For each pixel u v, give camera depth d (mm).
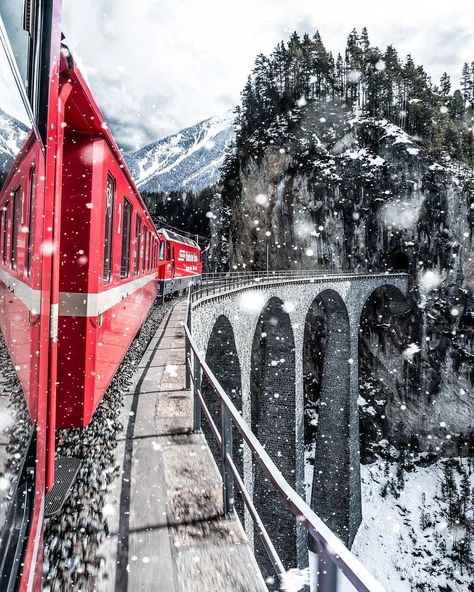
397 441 47844
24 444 1546
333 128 62719
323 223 55812
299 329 27156
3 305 1354
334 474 34625
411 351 48812
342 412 35812
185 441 4582
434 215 50094
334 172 56656
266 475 1863
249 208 61938
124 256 6215
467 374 46781
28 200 1760
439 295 48875
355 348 38156
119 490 3549
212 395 17328
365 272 51250
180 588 2467
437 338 48094
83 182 3967
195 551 2801
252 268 61594
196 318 11852
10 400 1283
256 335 43781
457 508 38656
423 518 38562
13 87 1183
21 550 1493
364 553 34062
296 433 25734
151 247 11898
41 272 1933
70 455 4121
